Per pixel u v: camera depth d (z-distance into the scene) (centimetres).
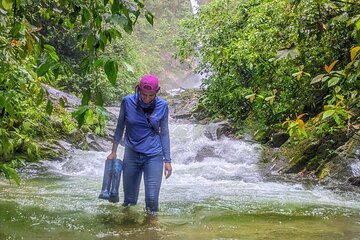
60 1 188
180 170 675
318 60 522
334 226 346
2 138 229
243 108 1016
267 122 867
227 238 310
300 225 350
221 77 1041
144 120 371
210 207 417
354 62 231
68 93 1102
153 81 360
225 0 1083
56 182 559
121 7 174
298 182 581
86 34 176
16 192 475
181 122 1127
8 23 194
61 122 826
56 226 336
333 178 580
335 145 632
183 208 411
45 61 173
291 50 263
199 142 844
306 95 698
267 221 362
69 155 744
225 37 1036
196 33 1105
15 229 325
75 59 1245
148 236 313
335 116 260
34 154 670
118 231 325
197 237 312
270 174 643
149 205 381
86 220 356
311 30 412
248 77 955
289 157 675
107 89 1295
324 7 377
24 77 225
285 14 514
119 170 384
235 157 750
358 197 480
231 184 567
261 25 679
